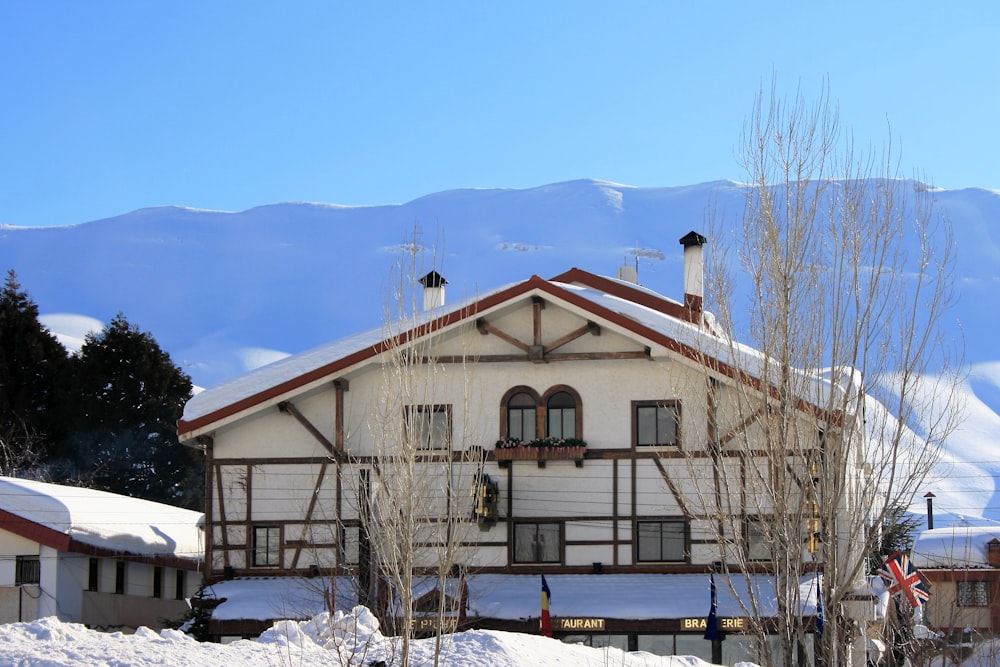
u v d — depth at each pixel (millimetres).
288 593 30531
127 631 34812
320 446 32406
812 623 25453
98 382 55156
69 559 31984
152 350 57062
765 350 21109
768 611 27578
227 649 17359
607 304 33125
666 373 31625
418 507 22312
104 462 53969
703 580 30406
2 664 15570
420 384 31672
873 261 21375
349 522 31891
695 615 28500
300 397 32469
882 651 25281
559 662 17969
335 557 31656
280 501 32312
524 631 28844
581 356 31875
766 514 21953
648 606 28844
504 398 32094
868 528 20422
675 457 31250
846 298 21203
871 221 21672
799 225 21500
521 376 32188
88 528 32688
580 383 32000
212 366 178500
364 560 28391
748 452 21281
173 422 56031
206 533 32406
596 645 29125
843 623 20156
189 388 58344
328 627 19031
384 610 25922
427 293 37406
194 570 38781
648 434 31688
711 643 28891
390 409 23453
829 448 20250
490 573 31516
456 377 32188
